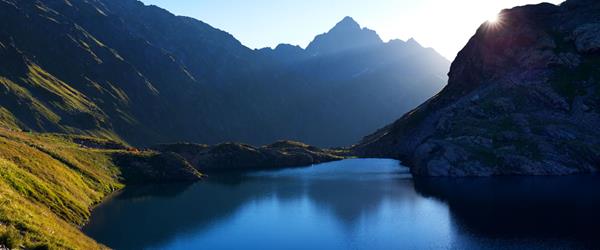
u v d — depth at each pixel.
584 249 57.06
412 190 109.19
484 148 134.00
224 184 130.00
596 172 119.06
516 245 59.94
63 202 71.25
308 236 70.12
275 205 95.31
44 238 35.56
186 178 138.25
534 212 77.56
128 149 166.62
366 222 77.50
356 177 139.88
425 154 144.00
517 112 152.38
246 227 76.44
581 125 136.00
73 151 121.69
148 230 74.00
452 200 93.12
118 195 107.38
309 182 131.25
